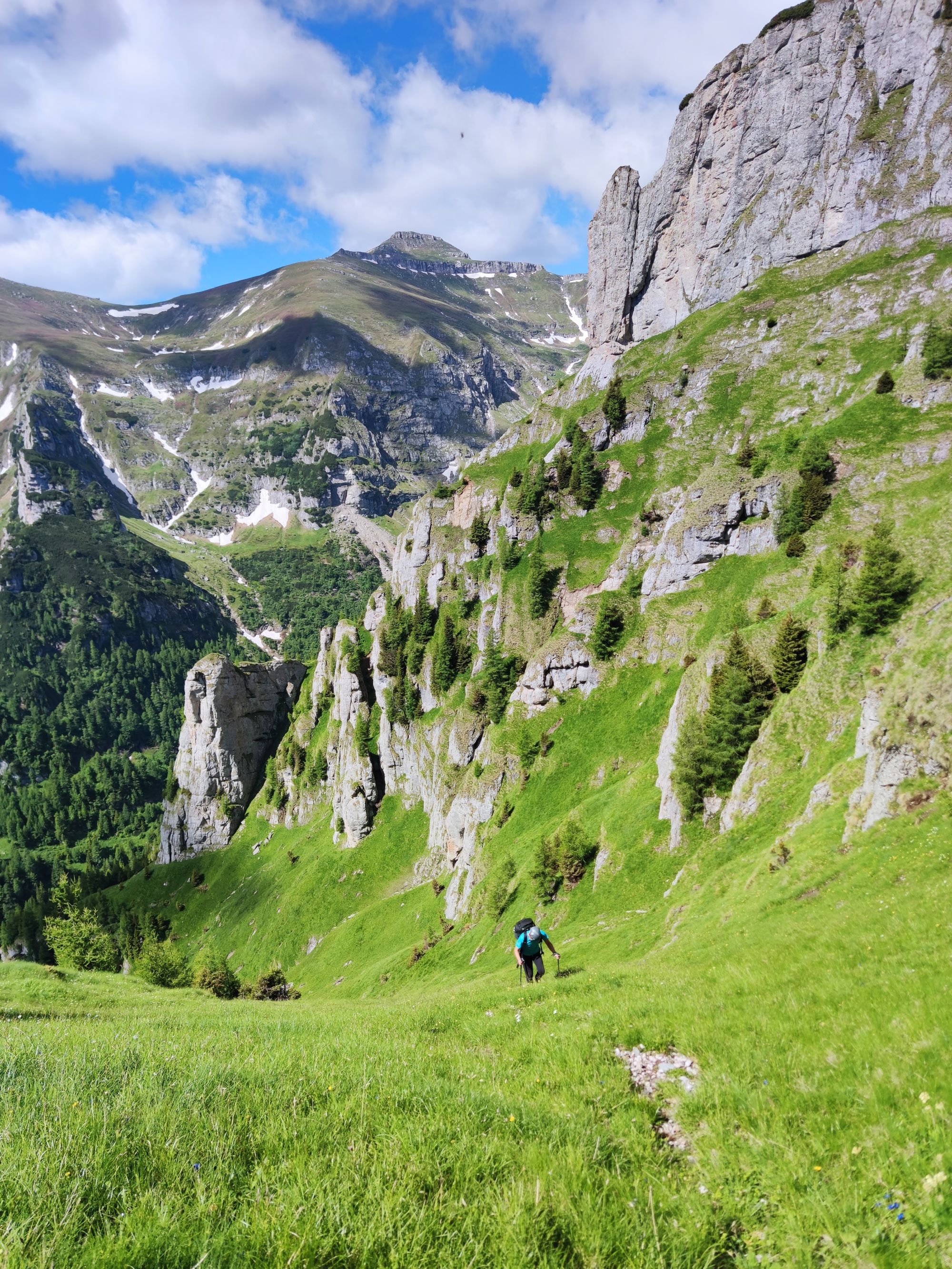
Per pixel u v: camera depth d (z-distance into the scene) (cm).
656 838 6700
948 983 970
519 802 10662
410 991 8925
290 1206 500
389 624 17962
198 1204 505
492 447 19338
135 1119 626
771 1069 843
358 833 16400
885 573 5125
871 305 12531
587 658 11194
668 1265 505
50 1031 1371
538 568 13550
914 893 1991
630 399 14788
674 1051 1013
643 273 17888
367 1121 665
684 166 16838
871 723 3775
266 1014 2322
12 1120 620
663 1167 669
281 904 16212
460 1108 707
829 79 14562
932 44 13575
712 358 14200
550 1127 689
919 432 9200
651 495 13350
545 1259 478
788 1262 529
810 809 3900
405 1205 516
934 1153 610
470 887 10381
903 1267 505
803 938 1906
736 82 15775
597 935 5809
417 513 18688
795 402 12219
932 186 13462
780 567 8981
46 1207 479
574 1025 1206
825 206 14600
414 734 16038
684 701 7169
